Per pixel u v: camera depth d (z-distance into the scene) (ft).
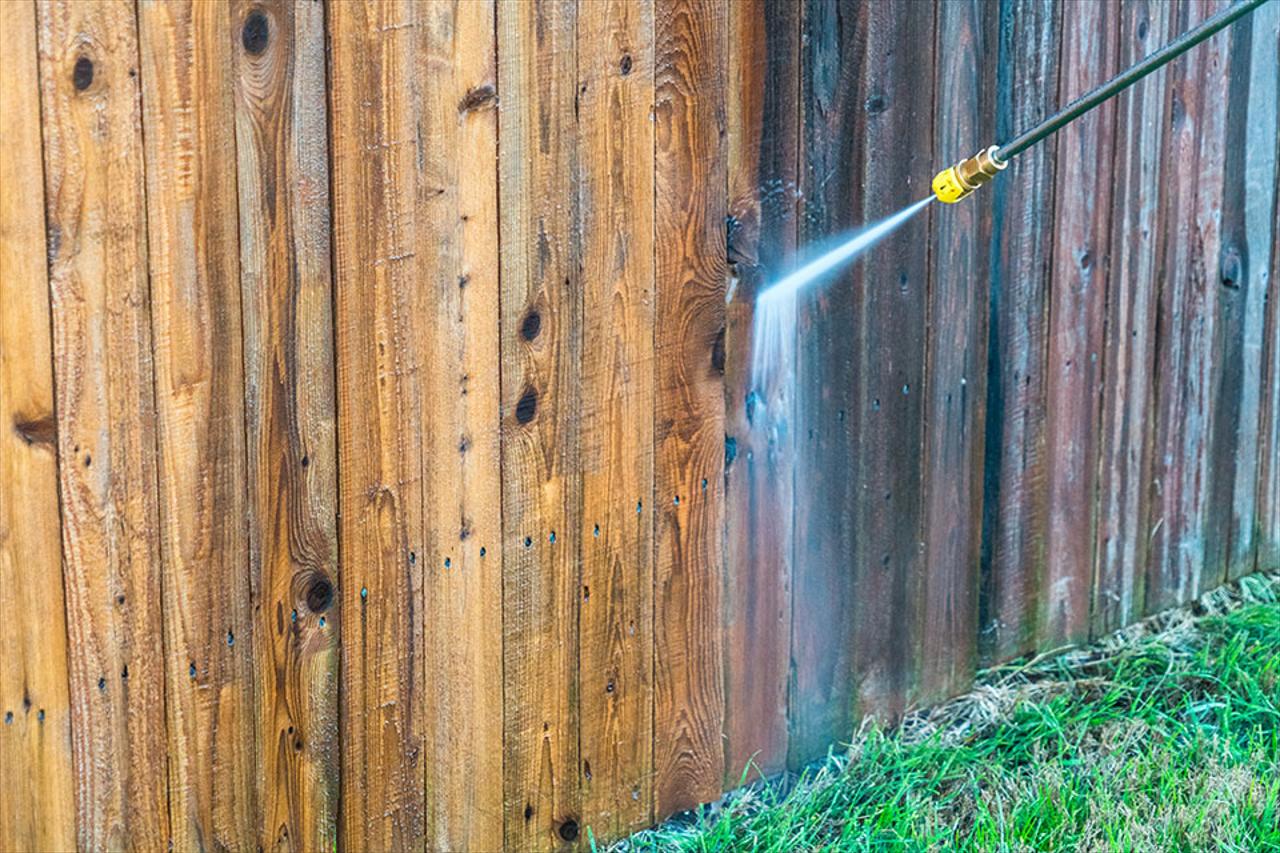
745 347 14.52
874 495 15.79
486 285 12.85
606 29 13.12
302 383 12.00
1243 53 18.47
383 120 12.08
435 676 13.15
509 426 13.20
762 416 14.75
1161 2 17.39
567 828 14.25
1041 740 16.16
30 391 10.81
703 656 14.83
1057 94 16.57
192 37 11.08
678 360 14.08
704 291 14.14
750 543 14.93
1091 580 18.28
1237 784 14.96
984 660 17.40
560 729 14.03
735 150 14.11
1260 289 19.40
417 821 13.29
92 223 10.88
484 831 13.73
